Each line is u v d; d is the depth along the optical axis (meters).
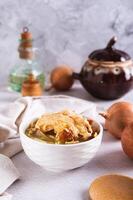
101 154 0.65
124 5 0.99
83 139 0.60
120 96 0.88
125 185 0.56
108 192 0.54
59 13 0.96
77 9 0.97
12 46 0.98
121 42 1.03
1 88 0.96
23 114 0.73
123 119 0.68
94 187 0.55
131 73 0.85
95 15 0.99
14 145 0.65
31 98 0.79
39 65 0.98
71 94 0.93
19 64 0.94
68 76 0.92
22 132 0.60
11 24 0.96
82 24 0.99
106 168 0.61
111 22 1.00
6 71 1.00
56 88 0.94
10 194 0.54
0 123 0.69
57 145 0.56
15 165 0.62
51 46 1.00
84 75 0.87
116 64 0.84
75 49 1.01
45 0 0.94
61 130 0.59
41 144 0.56
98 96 0.88
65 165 0.58
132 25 1.02
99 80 0.84
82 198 0.54
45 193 0.55
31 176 0.59
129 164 0.63
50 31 0.98
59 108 0.77
